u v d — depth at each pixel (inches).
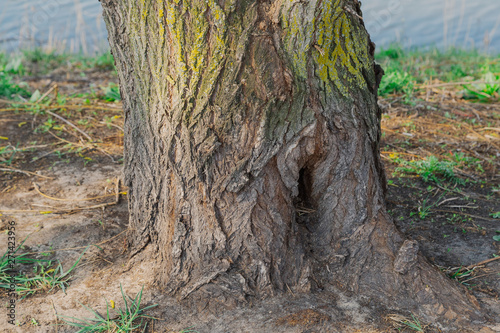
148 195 100.8
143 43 88.4
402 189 148.2
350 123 93.4
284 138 88.7
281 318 88.0
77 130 188.1
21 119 196.4
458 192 146.0
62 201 139.1
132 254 107.1
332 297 93.5
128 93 96.2
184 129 88.0
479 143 178.9
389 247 97.3
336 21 86.2
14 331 87.6
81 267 107.6
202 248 92.7
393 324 87.3
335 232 99.4
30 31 358.6
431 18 438.9
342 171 96.2
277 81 84.9
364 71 94.0
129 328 86.2
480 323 88.1
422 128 192.7
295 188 93.7
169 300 93.9
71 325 88.7
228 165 89.1
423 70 270.8
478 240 120.1
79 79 254.1
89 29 378.6
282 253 94.3
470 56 313.3
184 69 84.9
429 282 93.7
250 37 82.6
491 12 455.5
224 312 90.4
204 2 81.0
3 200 138.8
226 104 85.4
